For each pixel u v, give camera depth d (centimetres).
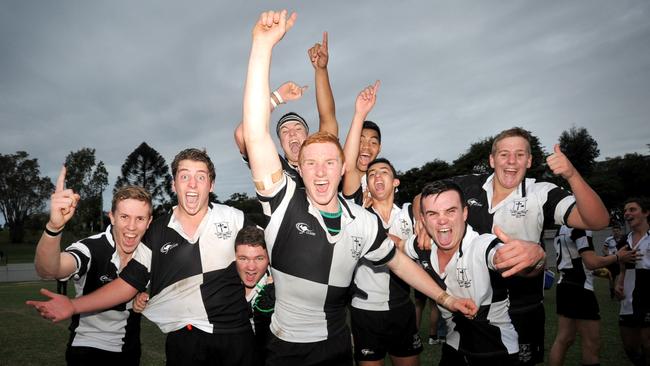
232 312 320
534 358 380
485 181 400
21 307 1287
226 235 327
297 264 260
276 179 251
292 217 256
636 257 520
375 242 289
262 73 244
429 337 725
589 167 5750
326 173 256
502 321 321
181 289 311
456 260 316
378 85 409
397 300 441
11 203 8831
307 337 275
